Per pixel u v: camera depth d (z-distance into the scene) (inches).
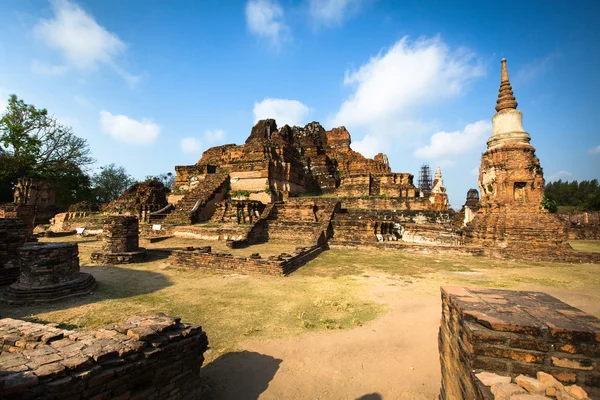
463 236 703.1
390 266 522.9
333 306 322.0
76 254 389.4
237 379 199.9
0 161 1400.1
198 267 514.9
